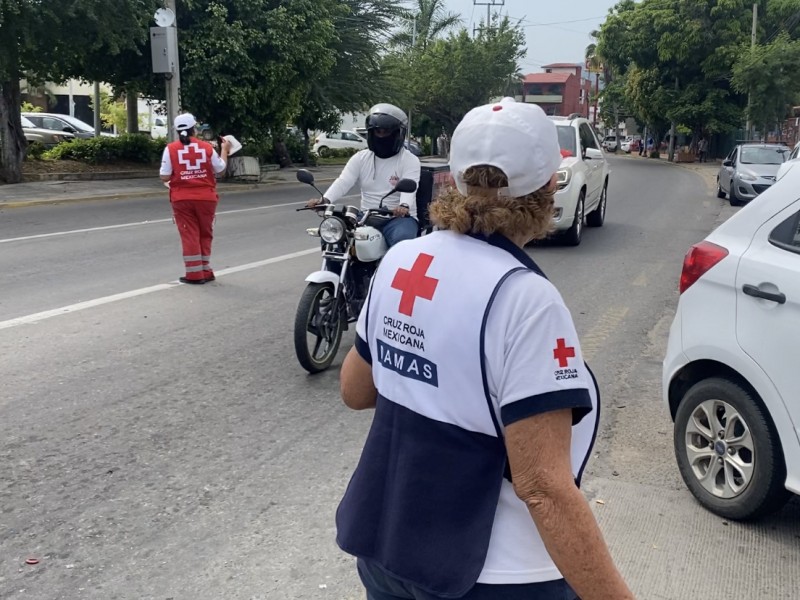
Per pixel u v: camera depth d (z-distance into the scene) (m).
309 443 4.79
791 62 36.47
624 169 35.75
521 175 1.71
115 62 22.02
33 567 3.45
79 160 22.77
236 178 23.11
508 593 1.68
